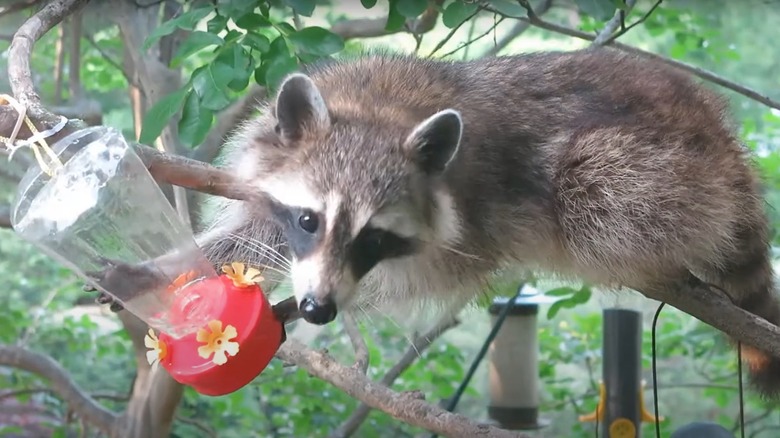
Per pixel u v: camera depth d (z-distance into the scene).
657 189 4.39
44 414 8.66
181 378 3.15
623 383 5.72
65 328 7.91
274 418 7.64
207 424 7.81
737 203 4.63
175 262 3.30
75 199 2.98
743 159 4.84
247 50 4.49
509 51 7.65
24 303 8.44
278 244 4.29
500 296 5.00
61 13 3.96
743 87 5.86
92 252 3.11
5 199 6.20
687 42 7.05
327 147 3.75
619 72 4.69
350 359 7.47
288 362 5.11
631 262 4.44
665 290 4.50
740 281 4.81
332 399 7.26
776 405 5.79
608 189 4.40
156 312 3.24
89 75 7.52
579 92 4.55
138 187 3.17
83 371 8.63
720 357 7.61
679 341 7.28
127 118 7.78
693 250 4.47
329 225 3.61
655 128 4.50
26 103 3.20
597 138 4.42
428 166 3.79
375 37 6.30
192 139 4.19
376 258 3.79
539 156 4.39
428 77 4.34
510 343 6.10
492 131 4.23
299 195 3.70
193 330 3.19
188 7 5.92
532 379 6.15
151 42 4.27
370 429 7.36
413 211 3.77
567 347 7.47
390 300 4.46
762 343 4.37
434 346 7.66
